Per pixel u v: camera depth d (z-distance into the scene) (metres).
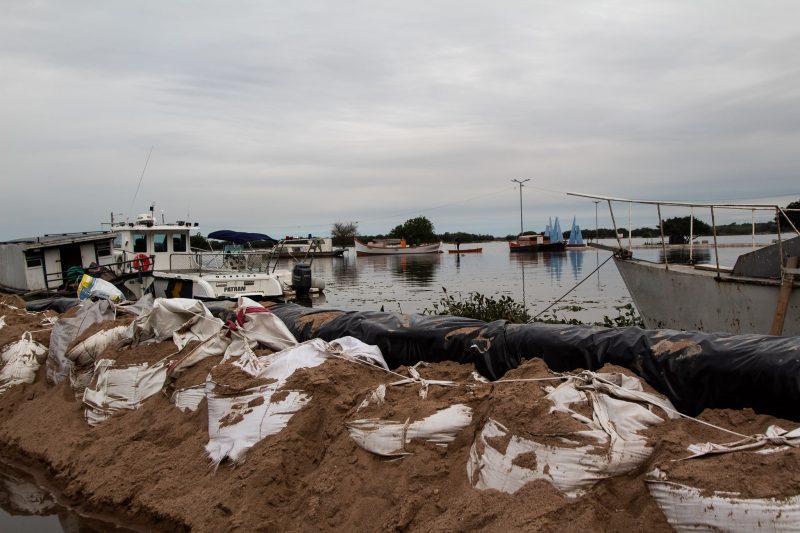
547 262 49.12
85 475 6.18
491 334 5.80
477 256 71.19
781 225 11.82
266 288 20.92
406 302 21.92
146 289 20.53
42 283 20.73
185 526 5.02
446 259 67.06
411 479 4.42
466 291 25.12
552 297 21.19
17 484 6.58
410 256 79.31
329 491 4.65
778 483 3.26
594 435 3.87
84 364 7.92
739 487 3.32
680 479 3.51
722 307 10.13
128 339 7.63
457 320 6.46
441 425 4.59
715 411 4.28
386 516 4.28
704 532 3.37
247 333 6.68
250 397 5.55
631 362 4.85
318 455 5.14
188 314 7.55
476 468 4.18
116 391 7.20
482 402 4.73
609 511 3.71
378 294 25.70
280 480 4.96
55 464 6.71
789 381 4.03
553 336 5.39
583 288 24.55
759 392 4.20
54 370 8.51
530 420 4.05
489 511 3.86
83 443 6.73
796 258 8.88
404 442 4.64
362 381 5.66
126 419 6.80
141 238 22.69
